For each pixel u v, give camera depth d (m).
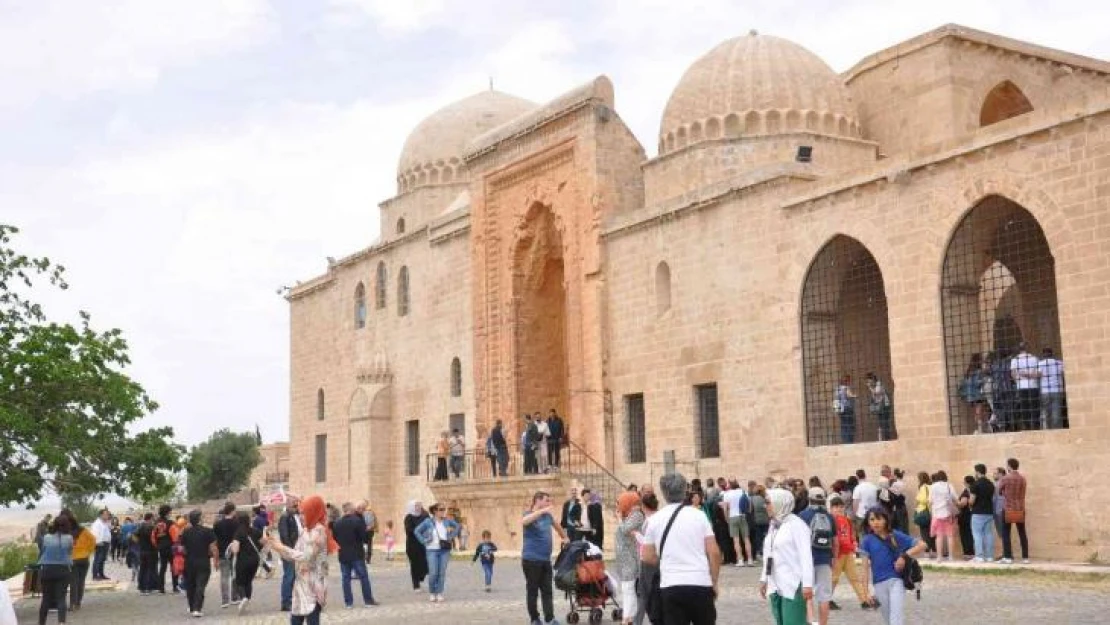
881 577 12.62
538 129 42.06
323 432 57.22
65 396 26.44
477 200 45.84
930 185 27.56
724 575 25.22
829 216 30.33
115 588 34.03
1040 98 37.59
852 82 39.56
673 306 35.69
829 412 31.00
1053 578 21.30
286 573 23.62
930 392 27.23
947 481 25.14
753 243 32.72
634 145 40.06
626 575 15.86
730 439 33.03
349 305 55.75
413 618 20.20
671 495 11.16
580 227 39.81
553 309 44.88
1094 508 23.34
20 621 23.97
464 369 46.53
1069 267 24.17
